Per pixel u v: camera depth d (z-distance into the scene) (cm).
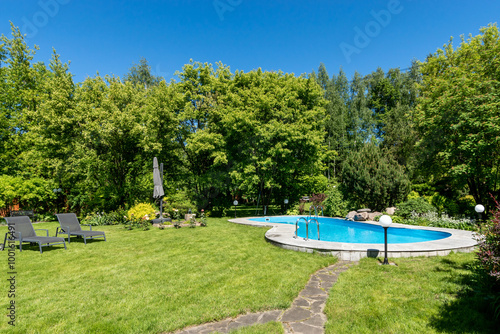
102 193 1802
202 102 1956
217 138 1775
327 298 440
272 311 396
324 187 2380
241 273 566
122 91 1802
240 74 2050
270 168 1877
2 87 2050
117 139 1691
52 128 1611
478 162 1300
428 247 703
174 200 1695
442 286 462
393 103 3728
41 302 425
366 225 1277
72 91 1820
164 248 823
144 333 332
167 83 2075
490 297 369
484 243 400
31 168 1930
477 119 1178
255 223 1330
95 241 943
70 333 331
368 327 339
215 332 334
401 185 1500
